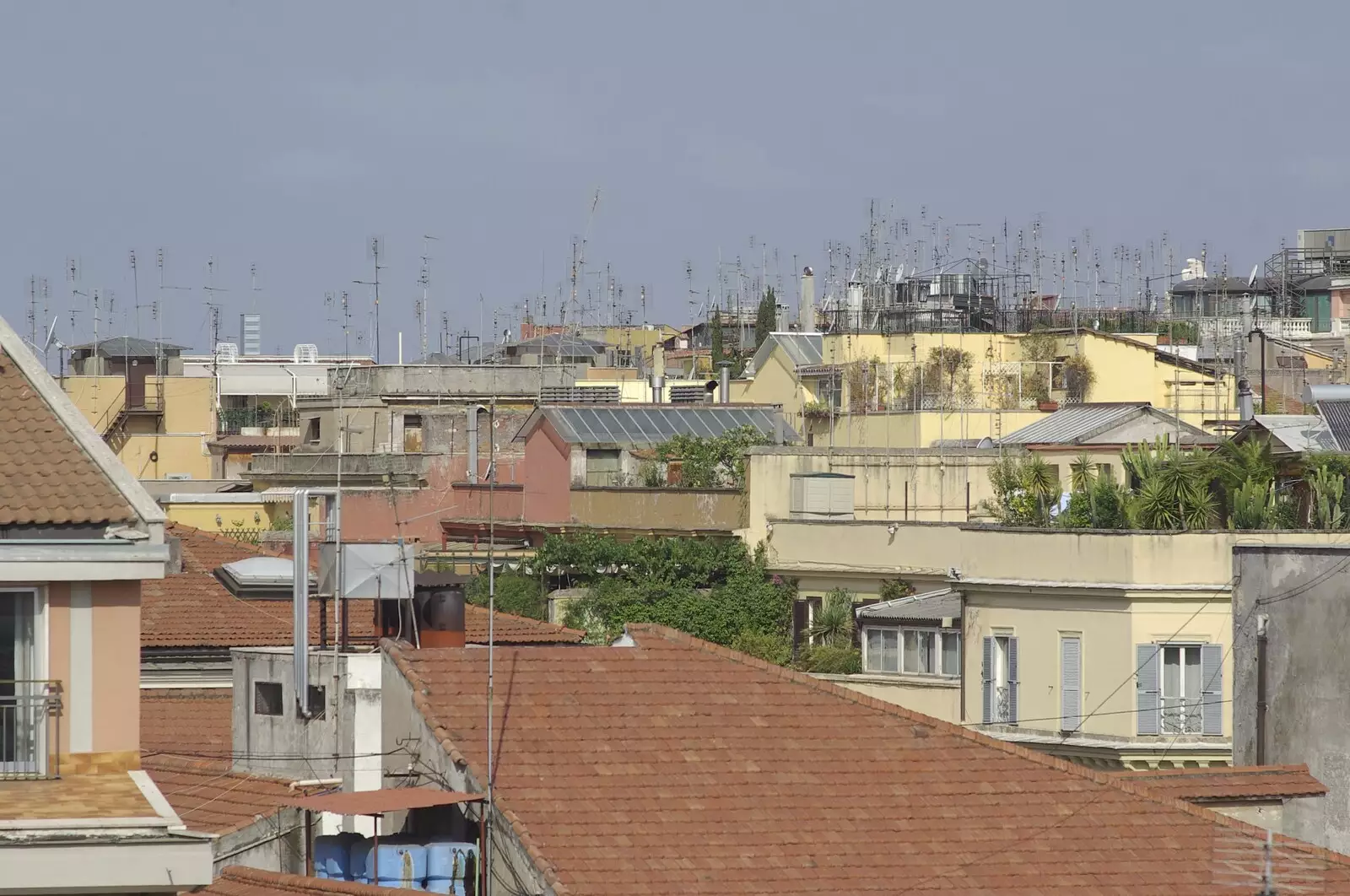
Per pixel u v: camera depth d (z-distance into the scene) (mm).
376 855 68125
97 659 63156
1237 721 91500
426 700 72625
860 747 72938
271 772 82812
